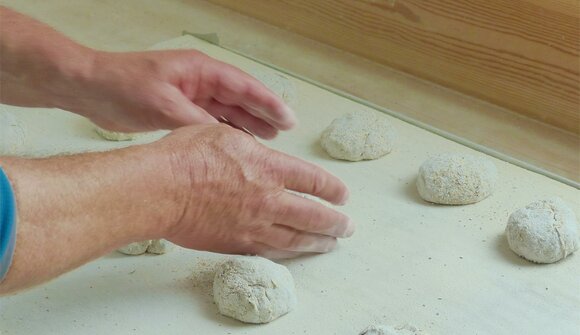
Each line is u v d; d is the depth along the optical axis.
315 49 1.21
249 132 0.96
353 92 1.17
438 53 1.10
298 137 1.11
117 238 0.77
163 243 0.93
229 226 0.86
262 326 0.85
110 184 0.75
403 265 0.91
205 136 0.82
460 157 1.01
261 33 1.24
